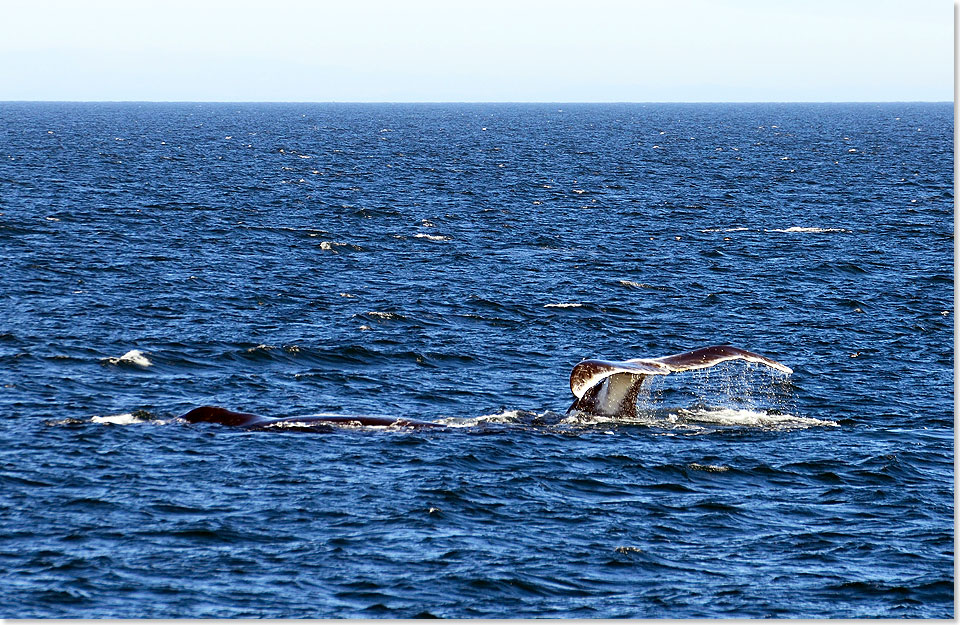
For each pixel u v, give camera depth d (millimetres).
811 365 140750
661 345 153000
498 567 74750
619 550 78375
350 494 87438
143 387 122188
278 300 175625
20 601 68125
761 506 88375
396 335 153500
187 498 85562
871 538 81875
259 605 68688
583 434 105000
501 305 177250
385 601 69625
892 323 168875
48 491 86062
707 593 72000
